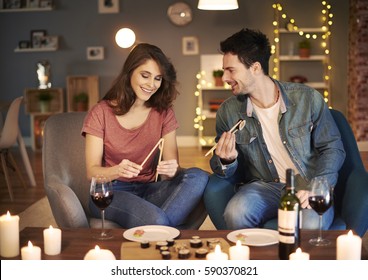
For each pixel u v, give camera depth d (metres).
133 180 3.11
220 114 3.20
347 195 2.88
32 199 5.50
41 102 8.86
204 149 8.70
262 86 3.00
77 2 8.90
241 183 3.20
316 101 3.02
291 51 8.71
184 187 2.97
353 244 2.05
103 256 2.04
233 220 2.80
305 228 2.68
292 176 2.15
